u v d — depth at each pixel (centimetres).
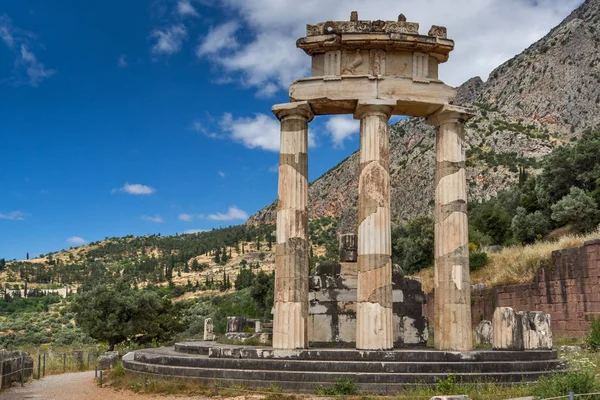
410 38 2242
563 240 4216
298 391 1839
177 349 2652
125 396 1988
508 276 4191
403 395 1691
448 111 2280
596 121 15700
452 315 2181
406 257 6681
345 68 2286
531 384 1823
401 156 19912
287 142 2266
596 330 2875
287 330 2112
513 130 15888
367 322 2080
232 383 1912
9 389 2405
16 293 19900
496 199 8925
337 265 2683
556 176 5819
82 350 4509
